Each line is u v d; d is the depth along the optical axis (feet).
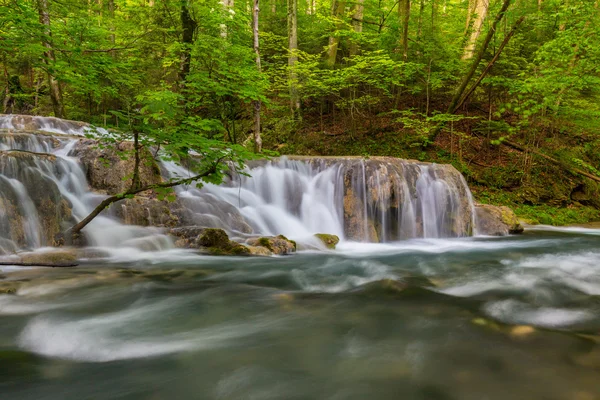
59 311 11.61
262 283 15.37
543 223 40.19
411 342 9.52
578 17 33.06
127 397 7.09
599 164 50.29
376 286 14.85
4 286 13.44
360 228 28.37
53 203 20.58
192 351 9.08
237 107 45.11
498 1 47.29
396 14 58.08
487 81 44.39
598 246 26.48
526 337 9.77
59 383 7.56
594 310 12.00
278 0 73.20
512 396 7.06
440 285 15.28
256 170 31.19
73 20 30.22
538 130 49.98
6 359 8.52
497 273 17.61
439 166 33.30
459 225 32.04
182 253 20.21
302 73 46.19
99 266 17.07
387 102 54.03
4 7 20.33
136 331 10.27
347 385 7.52
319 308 12.23
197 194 26.96
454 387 7.41
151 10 40.29
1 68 59.47
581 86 35.53
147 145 17.21
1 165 19.54
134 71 38.70
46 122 37.40
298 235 28.04
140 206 23.02
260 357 8.77
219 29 36.91
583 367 8.13
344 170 29.55
